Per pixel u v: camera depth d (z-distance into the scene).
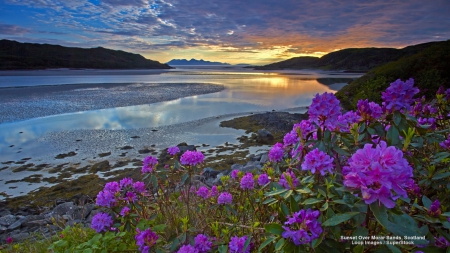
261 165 8.70
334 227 1.70
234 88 42.53
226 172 8.84
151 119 19.62
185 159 3.31
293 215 1.74
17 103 24.86
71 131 16.34
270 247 2.33
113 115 20.81
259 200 3.00
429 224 1.85
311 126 2.67
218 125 18.06
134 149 13.46
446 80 17.58
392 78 20.45
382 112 2.44
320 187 1.96
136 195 3.44
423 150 2.97
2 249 4.43
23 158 12.30
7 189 9.56
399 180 1.36
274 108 24.95
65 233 3.30
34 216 6.59
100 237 2.89
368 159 1.42
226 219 3.37
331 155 2.20
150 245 2.53
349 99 21.59
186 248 2.39
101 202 3.08
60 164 11.70
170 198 4.03
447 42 22.19
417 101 3.76
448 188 2.22
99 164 11.53
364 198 1.37
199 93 35.16
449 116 3.49
